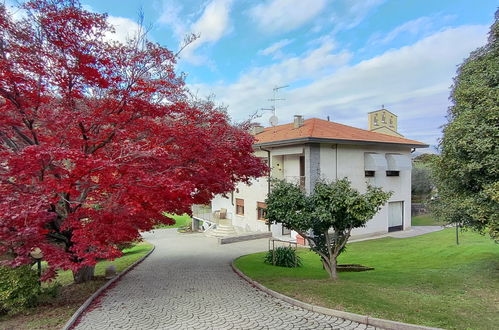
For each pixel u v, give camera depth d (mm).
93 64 7609
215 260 16453
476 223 9438
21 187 7148
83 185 7660
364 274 11719
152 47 8656
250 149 11133
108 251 7426
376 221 22844
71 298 8883
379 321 6203
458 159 8820
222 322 6805
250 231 26328
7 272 7738
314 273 12172
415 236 21969
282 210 9961
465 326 5824
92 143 8117
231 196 29812
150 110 8359
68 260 7191
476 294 7961
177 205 9594
